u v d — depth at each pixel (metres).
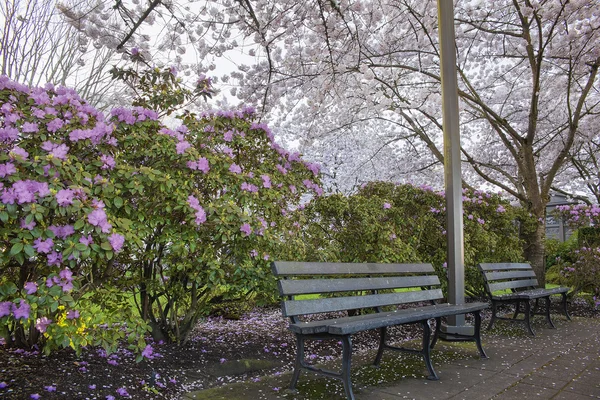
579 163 12.06
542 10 7.18
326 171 15.45
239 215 3.34
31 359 2.96
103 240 2.47
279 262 2.95
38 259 2.71
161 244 3.55
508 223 7.27
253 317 5.87
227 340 4.24
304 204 5.16
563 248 11.18
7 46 9.49
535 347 4.43
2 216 2.19
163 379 2.93
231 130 4.04
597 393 2.93
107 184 2.73
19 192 2.22
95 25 5.59
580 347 4.44
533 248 7.99
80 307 2.64
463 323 4.82
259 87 7.24
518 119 10.91
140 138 3.17
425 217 6.35
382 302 3.61
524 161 8.33
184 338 3.82
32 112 2.70
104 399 2.47
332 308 3.17
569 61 8.45
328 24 6.30
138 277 3.57
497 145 12.03
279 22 6.11
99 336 2.56
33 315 2.57
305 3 5.99
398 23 7.75
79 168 2.62
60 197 2.32
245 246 3.68
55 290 2.33
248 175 3.79
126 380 2.80
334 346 4.33
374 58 8.66
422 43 8.12
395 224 5.77
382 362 3.76
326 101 8.43
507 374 3.40
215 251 3.58
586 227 8.84
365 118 9.98
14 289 2.34
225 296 3.74
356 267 3.59
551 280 9.76
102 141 2.93
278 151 4.39
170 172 3.28
